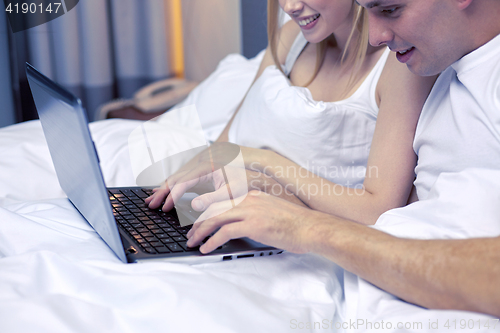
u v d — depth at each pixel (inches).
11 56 93.5
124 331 18.6
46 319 17.8
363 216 32.7
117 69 108.7
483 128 26.5
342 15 39.3
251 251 26.1
